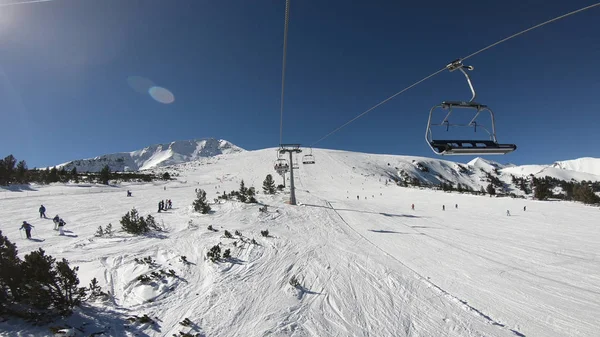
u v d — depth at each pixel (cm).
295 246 1541
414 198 5003
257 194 3950
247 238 1588
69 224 1939
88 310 740
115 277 977
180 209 2661
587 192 3806
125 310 771
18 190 3653
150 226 1800
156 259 1176
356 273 1201
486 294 1048
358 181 8462
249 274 1095
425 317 864
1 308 639
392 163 14250
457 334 780
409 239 1900
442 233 2105
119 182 5541
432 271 1278
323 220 2480
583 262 1418
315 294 981
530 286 1124
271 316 809
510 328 826
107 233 1650
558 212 3108
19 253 1238
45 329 618
